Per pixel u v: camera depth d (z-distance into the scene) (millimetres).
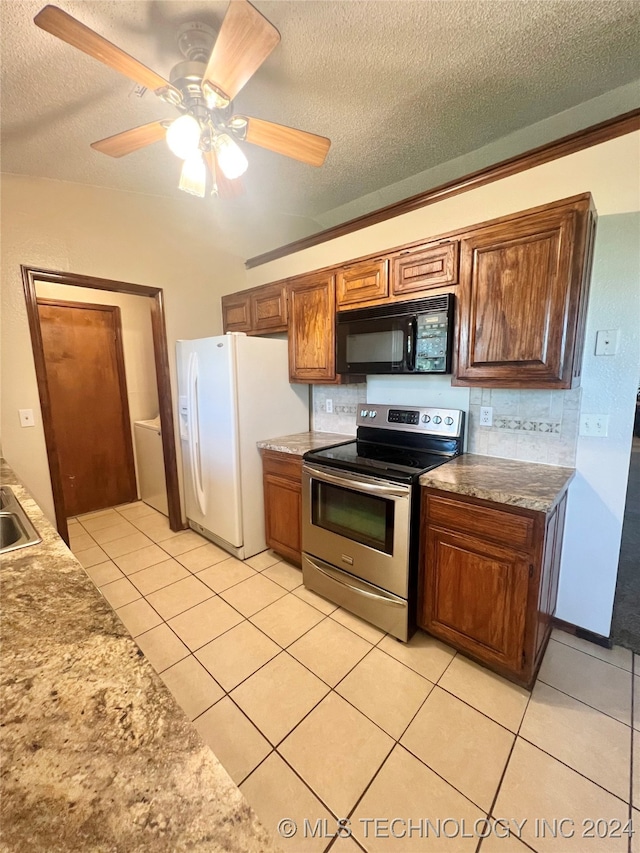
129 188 2730
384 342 2193
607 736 1469
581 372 1863
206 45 1444
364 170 2604
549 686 1695
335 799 1277
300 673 1771
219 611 2217
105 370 3834
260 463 2822
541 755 1400
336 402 2986
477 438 2244
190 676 1761
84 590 958
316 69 1669
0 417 2428
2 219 2342
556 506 1648
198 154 1528
